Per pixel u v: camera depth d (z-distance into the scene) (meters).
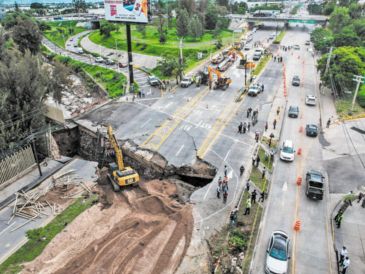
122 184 40.09
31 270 28.95
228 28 156.25
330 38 101.50
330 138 52.12
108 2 69.00
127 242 31.62
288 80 80.69
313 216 35.19
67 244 32.09
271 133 52.78
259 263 29.22
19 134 46.56
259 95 70.38
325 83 70.62
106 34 134.50
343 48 75.38
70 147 57.34
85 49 129.00
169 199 39.16
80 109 66.81
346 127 55.41
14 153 43.19
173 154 47.19
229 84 76.81
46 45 136.50
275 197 38.19
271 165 44.50
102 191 41.28
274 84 77.75
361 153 47.34
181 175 44.84
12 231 33.88
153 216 35.91
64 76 66.38
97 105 65.88
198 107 63.81
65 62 109.75
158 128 55.06
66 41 143.88
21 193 39.72
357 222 34.44
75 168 46.25
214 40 128.12
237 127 55.47
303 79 81.69
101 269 28.36
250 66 82.38
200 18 141.12
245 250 30.52
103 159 51.84
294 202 37.38
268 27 170.75
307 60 100.69
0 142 43.16
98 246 31.14
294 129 55.16
